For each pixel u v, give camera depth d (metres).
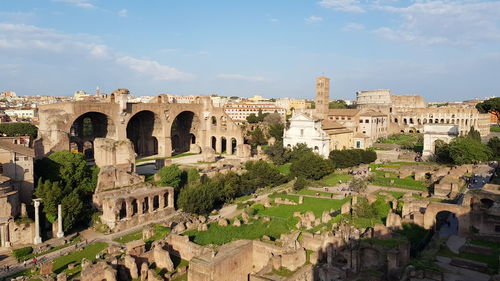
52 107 119.50
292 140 146.25
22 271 62.47
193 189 90.25
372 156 133.12
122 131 135.00
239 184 101.19
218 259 55.66
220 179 99.81
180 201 90.94
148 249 67.25
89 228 83.56
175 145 174.00
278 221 78.00
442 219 68.00
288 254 55.66
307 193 99.56
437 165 121.25
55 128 114.56
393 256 48.91
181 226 77.44
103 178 93.12
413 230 63.09
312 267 56.22
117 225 82.19
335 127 156.62
